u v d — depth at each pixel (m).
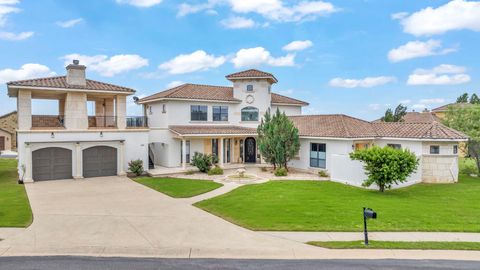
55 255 9.73
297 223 12.81
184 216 14.23
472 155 27.95
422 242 10.66
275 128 27.44
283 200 16.81
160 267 8.80
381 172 18.86
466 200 17.34
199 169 28.45
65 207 15.96
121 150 26.91
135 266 8.88
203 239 11.16
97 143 26.12
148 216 14.25
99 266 8.86
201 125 32.56
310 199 17.08
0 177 26.39
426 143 24.05
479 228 12.10
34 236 11.50
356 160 21.83
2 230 12.19
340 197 17.70
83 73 25.66
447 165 23.61
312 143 28.19
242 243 10.73
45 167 24.41
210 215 14.39
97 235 11.61
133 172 26.45
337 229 12.05
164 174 26.72
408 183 22.69
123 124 27.19
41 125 26.55
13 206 16.14
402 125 27.38
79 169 25.30
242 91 34.69
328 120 29.81
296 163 29.44
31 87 23.16
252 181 23.52
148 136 30.45
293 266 8.84
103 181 24.23
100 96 28.36
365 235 10.52
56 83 24.80
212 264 9.03
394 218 13.44
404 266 8.79
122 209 15.57
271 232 11.85
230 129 32.41
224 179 24.48
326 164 26.89
